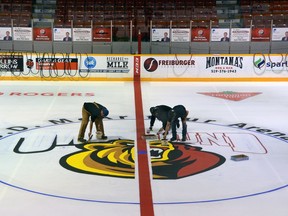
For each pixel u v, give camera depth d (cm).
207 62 2030
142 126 1257
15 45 2131
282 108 1524
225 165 932
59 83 1955
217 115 1405
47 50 2156
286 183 835
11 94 1700
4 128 1212
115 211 701
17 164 921
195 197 762
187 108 1500
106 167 912
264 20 2548
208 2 2712
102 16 2591
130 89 1842
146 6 2672
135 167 913
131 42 2105
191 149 1041
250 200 752
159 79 2030
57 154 991
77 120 1316
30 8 2664
